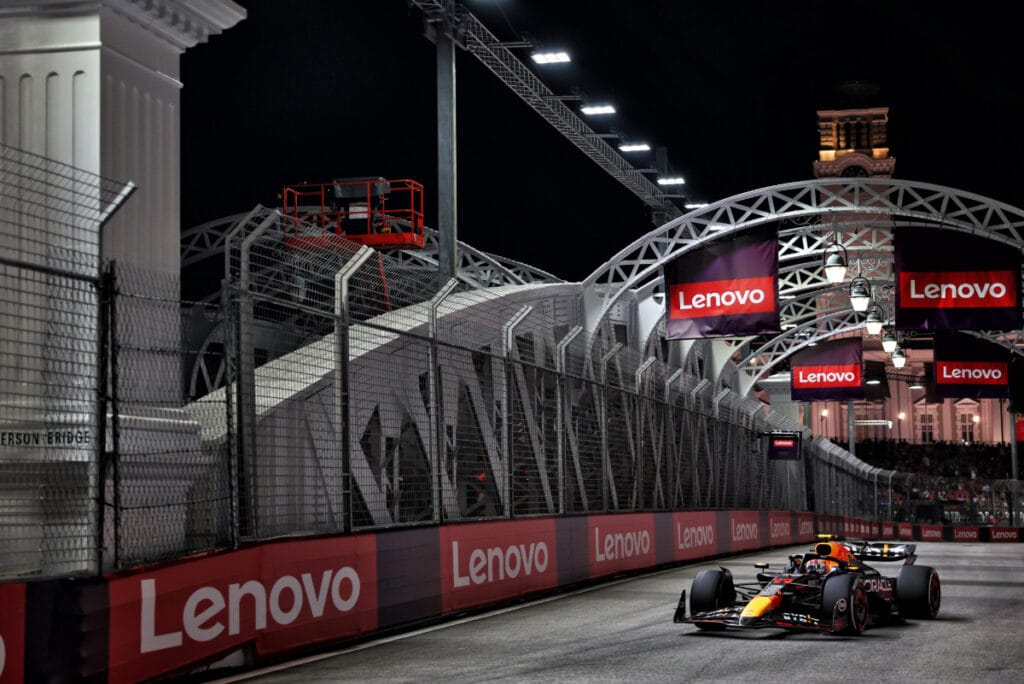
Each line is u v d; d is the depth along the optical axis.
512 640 15.72
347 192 32.22
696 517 35.06
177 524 13.84
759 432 48.03
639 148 45.28
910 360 136.50
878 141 154.00
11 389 13.14
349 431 16.09
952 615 18.92
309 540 14.61
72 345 12.98
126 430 12.98
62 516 12.70
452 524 18.72
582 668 13.00
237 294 13.94
